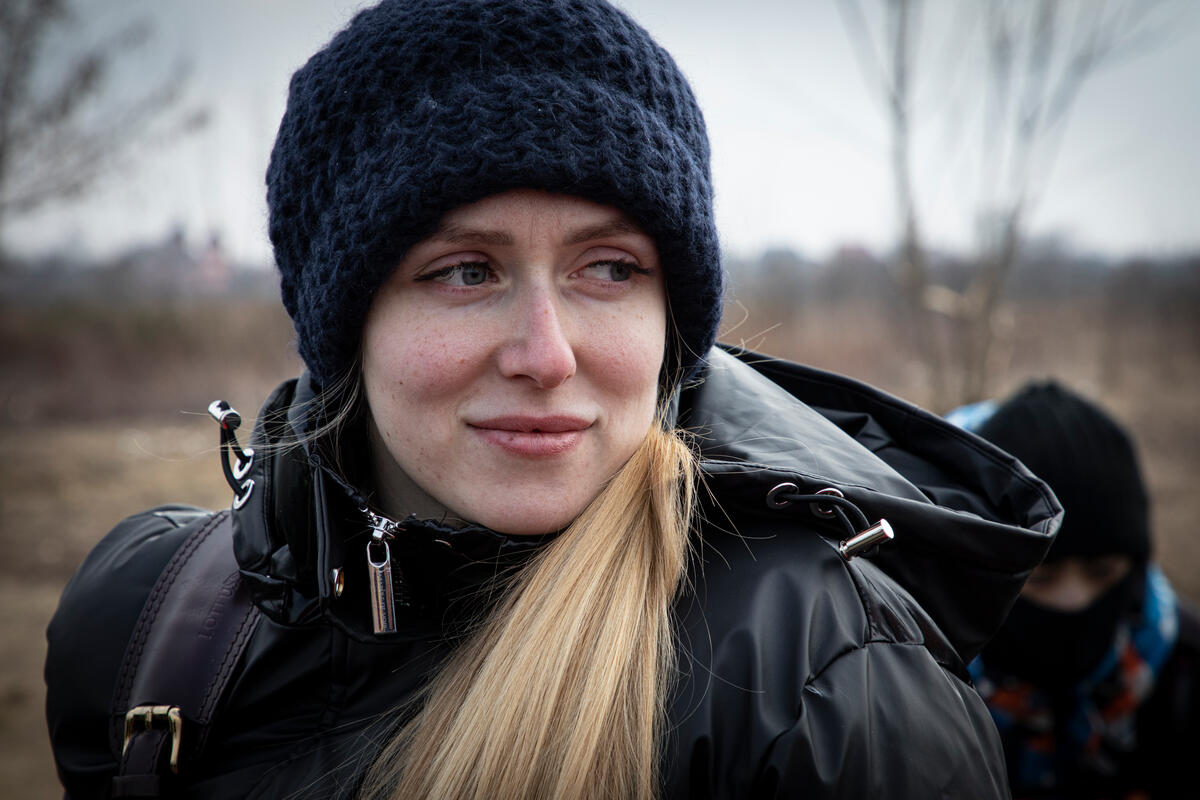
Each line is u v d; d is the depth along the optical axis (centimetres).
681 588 96
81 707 115
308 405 103
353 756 97
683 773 84
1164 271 1652
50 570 535
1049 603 167
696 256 95
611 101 87
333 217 91
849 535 91
